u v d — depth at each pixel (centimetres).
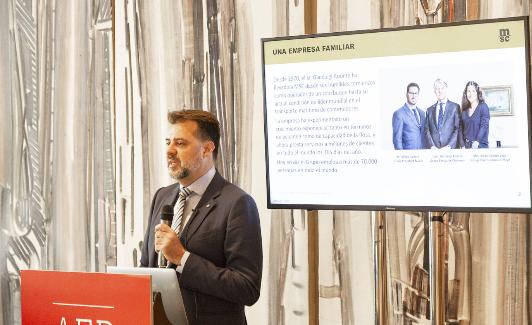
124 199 383
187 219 278
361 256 328
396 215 321
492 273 304
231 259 263
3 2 413
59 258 400
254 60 349
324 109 303
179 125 281
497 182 276
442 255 290
